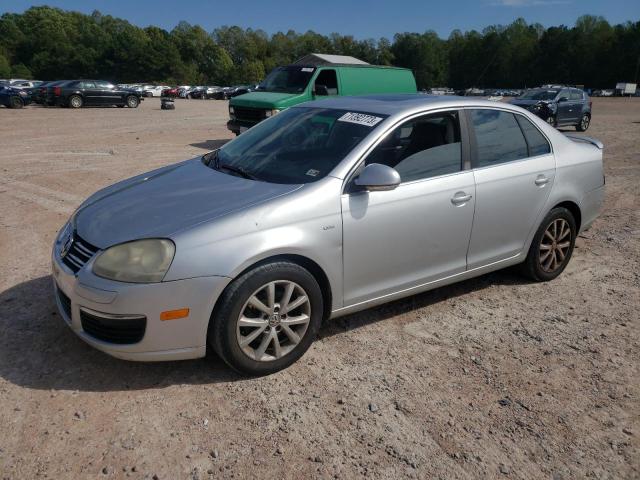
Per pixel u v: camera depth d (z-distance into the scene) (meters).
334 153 3.59
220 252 2.95
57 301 3.36
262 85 14.19
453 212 3.88
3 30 113.88
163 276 2.86
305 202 3.23
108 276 2.89
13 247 5.36
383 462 2.59
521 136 4.45
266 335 3.18
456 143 4.00
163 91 56.16
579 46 105.31
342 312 3.56
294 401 3.02
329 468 2.54
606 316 4.21
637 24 103.94
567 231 4.84
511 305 4.37
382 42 121.38
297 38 146.12
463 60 105.88
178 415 2.86
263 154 3.88
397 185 3.32
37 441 2.63
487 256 4.25
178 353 2.99
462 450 2.70
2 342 3.49
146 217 3.15
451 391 3.18
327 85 13.43
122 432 2.72
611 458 2.69
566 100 18.20
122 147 12.88
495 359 3.54
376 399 3.07
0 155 11.20
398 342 3.72
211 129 18.20
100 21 144.25
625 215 7.36
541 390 3.21
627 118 26.88
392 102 4.09
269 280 3.10
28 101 27.72
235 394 3.06
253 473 2.49
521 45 104.88
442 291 4.62
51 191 7.88
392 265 3.66
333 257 3.35
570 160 4.72
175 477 2.44
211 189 3.45
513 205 4.28
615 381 3.34
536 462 2.64
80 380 3.13
